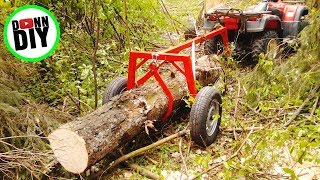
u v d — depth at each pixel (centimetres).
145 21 747
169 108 427
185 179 355
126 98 392
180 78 466
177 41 806
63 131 329
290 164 385
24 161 320
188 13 1159
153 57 415
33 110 388
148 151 420
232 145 425
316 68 477
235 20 624
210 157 397
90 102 491
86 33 655
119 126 370
